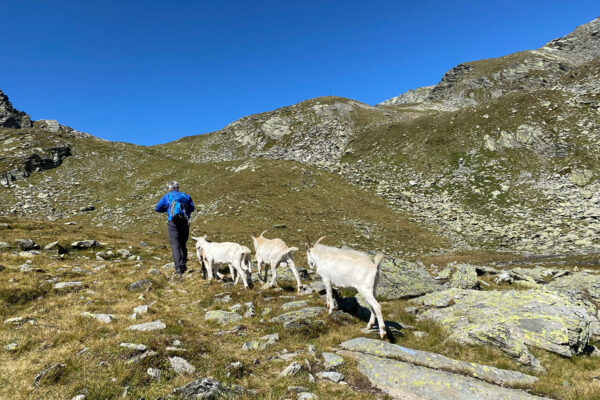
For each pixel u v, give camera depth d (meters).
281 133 131.50
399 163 91.88
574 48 184.25
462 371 6.85
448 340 8.85
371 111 141.25
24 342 6.42
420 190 76.81
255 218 52.59
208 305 10.53
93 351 6.17
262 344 7.54
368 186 78.19
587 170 68.38
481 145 88.00
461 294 12.50
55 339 6.68
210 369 6.12
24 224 22.97
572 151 75.44
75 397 4.80
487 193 71.50
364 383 6.18
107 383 5.19
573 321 9.20
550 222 56.31
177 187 13.54
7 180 77.94
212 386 5.20
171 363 6.02
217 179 74.81
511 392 5.85
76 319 7.76
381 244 47.50
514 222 58.91
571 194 63.97
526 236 52.28
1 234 19.28
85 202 73.19
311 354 7.02
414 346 8.43
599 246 43.41
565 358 8.40
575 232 50.56
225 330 8.40
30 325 7.33
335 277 9.30
